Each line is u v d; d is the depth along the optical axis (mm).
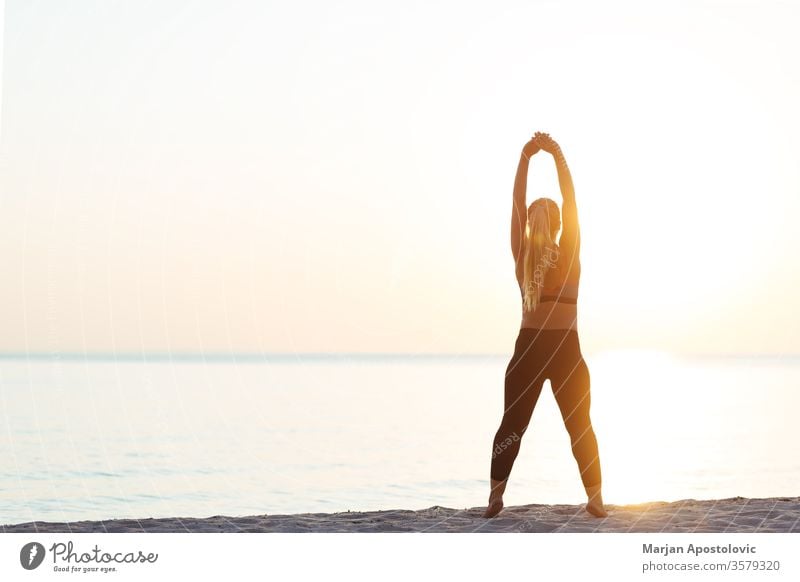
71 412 38844
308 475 17469
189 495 15219
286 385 66438
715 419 29000
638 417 29016
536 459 18297
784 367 93438
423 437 25969
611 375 65812
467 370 88375
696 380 60219
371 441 25000
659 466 17188
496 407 38719
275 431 29750
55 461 22562
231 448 24859
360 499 14031
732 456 18922
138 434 29953
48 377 72125
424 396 49656
